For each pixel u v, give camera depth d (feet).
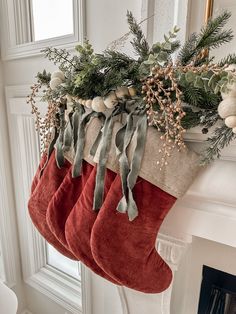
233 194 1.92
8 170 4.45
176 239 2.44
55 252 5.18
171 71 1.64
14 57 3.61
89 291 4.03
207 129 1.84
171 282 2.62
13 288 5.09
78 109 2.38
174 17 2.25
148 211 2.08
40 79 2.40
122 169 2.06
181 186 1.99
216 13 2.05
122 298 3.25
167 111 1.68
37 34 3.67
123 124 2.15
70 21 3.27
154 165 1.99
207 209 2.10
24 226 4.75
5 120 4.18
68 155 2.61
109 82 1.91
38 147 4.22
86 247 2.36
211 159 1.82
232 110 1.48
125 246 2.18
